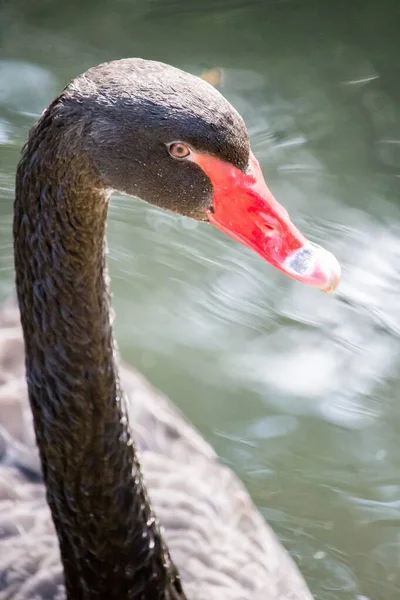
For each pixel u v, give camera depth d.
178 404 9.11
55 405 5.54
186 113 4.98
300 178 11.34
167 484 7.11
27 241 5.16
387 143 11.77
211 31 12.95
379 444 9.03
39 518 6.81
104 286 5.35
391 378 9.59
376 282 10.41
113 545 5.88
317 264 5.27
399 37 12.95
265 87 12.29
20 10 13.09
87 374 5.45
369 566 8.19
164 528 6.78
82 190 4.96
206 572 6.62
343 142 11.76
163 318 9.88
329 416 9.21
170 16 13.12
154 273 10.38
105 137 4.89
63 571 6.20
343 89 12.33
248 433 8.98
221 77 12.33
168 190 5.24
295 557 8.20
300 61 12.61
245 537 7.08
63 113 4.85
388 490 8.70
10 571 6.50
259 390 9.35
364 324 10.07
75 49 12.58
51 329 5.34
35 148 4.94
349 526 8.45
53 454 5.72
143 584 6.01
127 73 4.98
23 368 7.71
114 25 12.92
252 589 6.68
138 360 9.42
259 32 12.98
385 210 11.08
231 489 7.53
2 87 12.09
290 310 10.18
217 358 9.56
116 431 5.66
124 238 10.76
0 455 7.17
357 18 13.18
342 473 8.80
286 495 8.61
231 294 10.24
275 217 5.29
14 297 8.55
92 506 5.79
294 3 13.23
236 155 5.17
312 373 9.54
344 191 11.24
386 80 12.42
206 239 10.88
